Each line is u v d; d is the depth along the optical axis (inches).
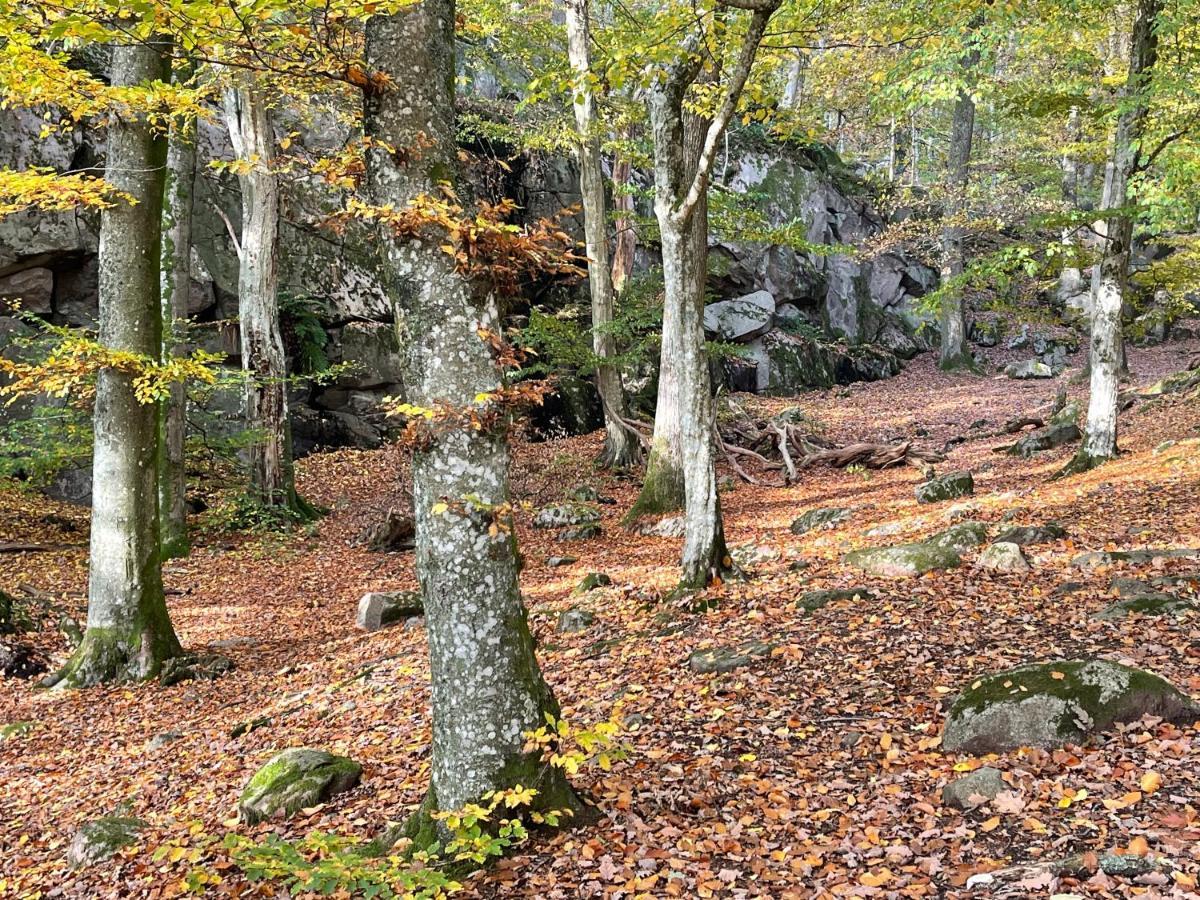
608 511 674.8
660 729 243.9
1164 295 966.4
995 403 1004.6
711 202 725.9
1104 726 196.7
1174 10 459.2
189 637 438.3
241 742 307.3
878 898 153.7
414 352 180.9
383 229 180.1
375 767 253.8
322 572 559.5
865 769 206.5
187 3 149.7
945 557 355.6
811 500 640.4
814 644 289.4
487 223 171.5
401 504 710.5
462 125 869.8
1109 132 637.9
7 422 644.7
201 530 632.4
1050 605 291.1
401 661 358.6
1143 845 153.4
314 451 811.4
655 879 168.9
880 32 428.1
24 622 423.5
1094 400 541.0
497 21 748.6
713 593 363.3
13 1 160.1
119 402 376.5
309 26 179.8
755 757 219.5
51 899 216.7
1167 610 265.0
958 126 1171.3
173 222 544.7
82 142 698.2
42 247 666.8
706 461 374.3
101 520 381.4
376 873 150.5
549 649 350.6
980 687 214.2
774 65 433.1
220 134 784.3
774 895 160.7
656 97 343.3
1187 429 583.8
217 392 751.1
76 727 340.5
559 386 924.6
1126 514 398.0
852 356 1250.0
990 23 473.4
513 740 184.1
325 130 848.3
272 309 660.1
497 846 167.9
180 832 234.5
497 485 181.8
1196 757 181.9
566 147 781.3
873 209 1395.2
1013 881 148.5
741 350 791.1
